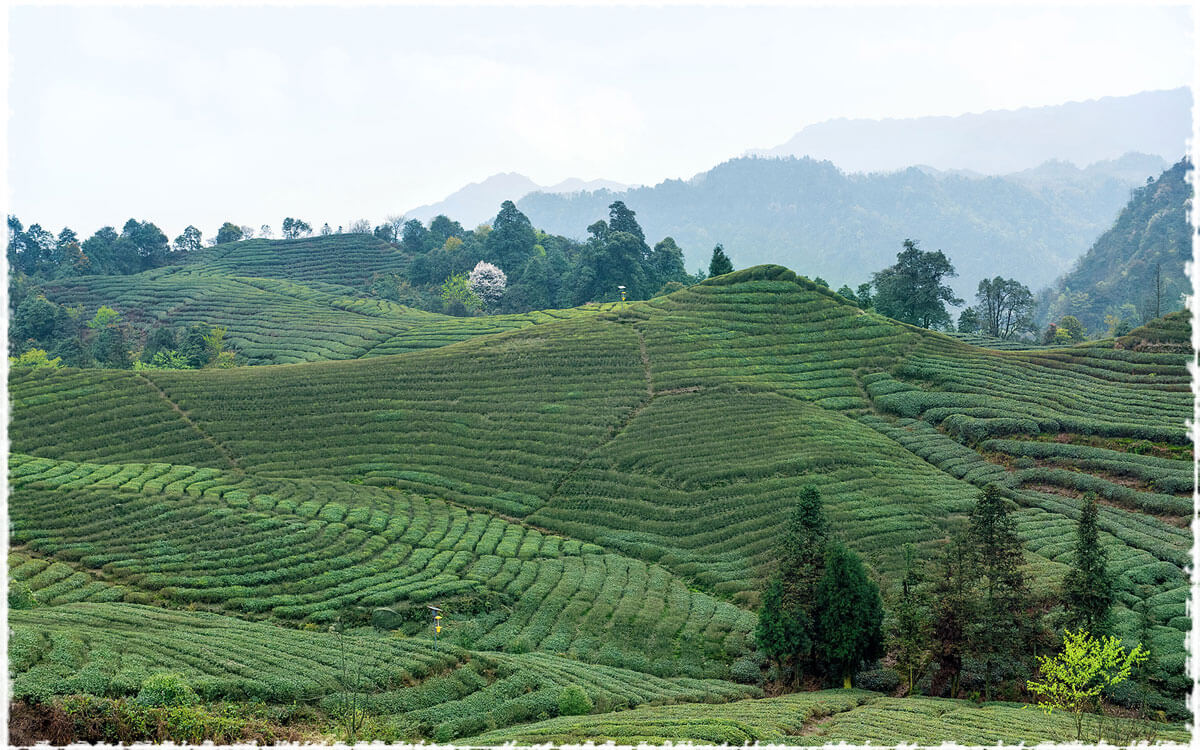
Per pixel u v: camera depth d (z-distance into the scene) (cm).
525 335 11838
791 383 10231
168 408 9494
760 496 7606
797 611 5306
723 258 15188
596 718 4034
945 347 11000
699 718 3953
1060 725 4116
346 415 9425
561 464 8456
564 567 6656
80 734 3278
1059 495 7500
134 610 5119
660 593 6303
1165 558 6206
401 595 5862
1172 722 4500
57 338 16188
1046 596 5631
